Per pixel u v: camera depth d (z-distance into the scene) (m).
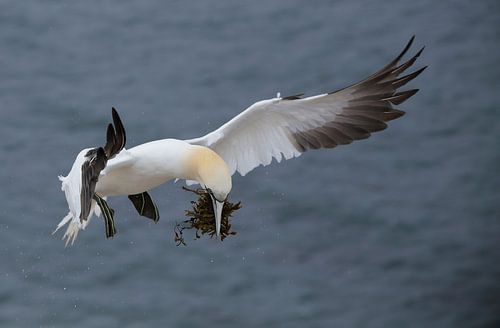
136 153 8.53
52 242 17.95
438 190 20.73
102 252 17.84
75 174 7.73
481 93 24.86
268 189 20.02
